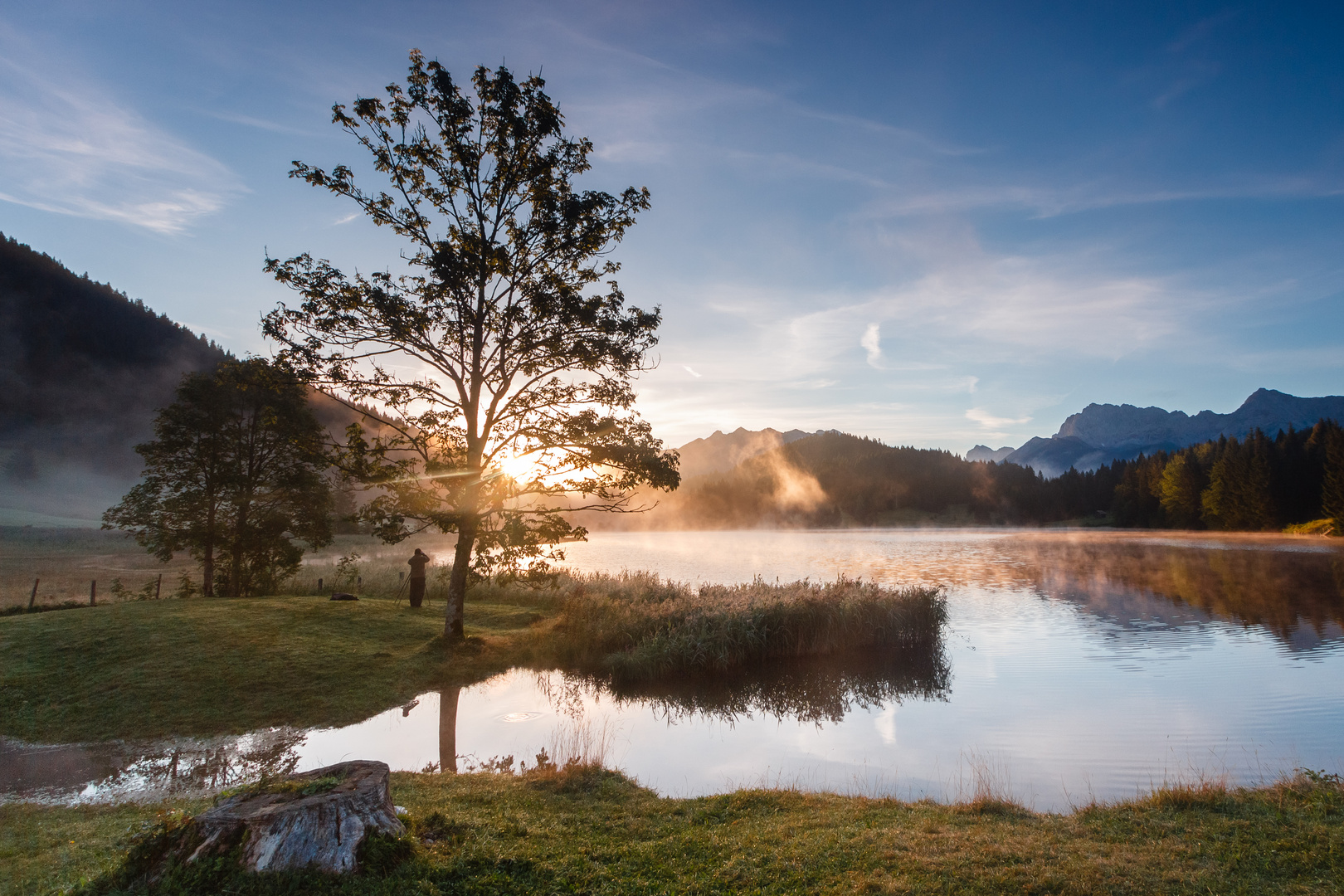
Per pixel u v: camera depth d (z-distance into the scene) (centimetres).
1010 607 3155
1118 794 1025
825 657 2127
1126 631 2498
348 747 1215
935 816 797
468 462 1856
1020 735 1350
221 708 1370
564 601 2630
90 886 526
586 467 1877
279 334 1725
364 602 2406
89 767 1080
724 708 1598
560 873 602
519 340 1850
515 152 1803
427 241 1808
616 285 1955
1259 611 2908
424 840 657
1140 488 13625
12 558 4662
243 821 548
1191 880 566
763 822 772
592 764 1052
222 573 2844
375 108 1733
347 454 1812
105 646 1650
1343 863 592
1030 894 546
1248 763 1160
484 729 1350
